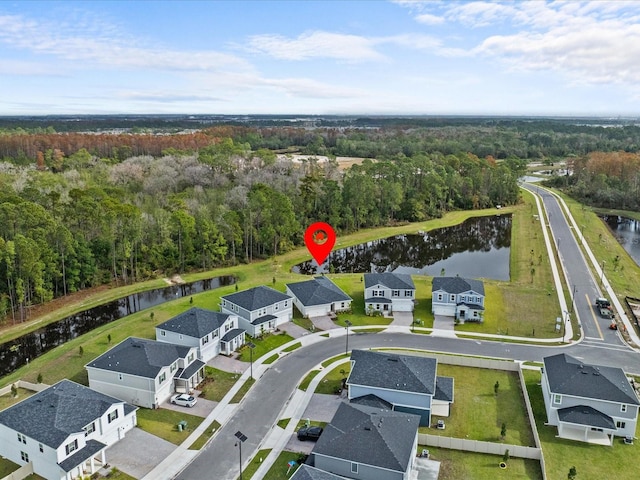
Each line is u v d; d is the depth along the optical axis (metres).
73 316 83.56
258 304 71.69
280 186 136.38
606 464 44.59
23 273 80.44
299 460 44.91
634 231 139.75
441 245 131.00
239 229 109.94
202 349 61.56
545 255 109.31
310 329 72.81
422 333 71.62
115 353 56.38
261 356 64.81
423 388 50.34
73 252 89.94
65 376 60.31
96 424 45.41
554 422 50.56
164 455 45.72
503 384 58.22
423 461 44.81
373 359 54.91
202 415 52.03
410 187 157.62
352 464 40.91
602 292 87.19
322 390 56.84
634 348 67.00
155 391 52.56
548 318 76.44
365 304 79.88
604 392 49.44
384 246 130.38
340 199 134.00
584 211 155.38
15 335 75.62
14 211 84.25
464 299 76.81
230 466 44.31
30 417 44.66
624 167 170.75
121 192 121.44
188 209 117.00
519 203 168.88
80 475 42.69
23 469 42.78
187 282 99.19
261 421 51.00
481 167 182.12
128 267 99.88
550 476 42.91
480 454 46.06
